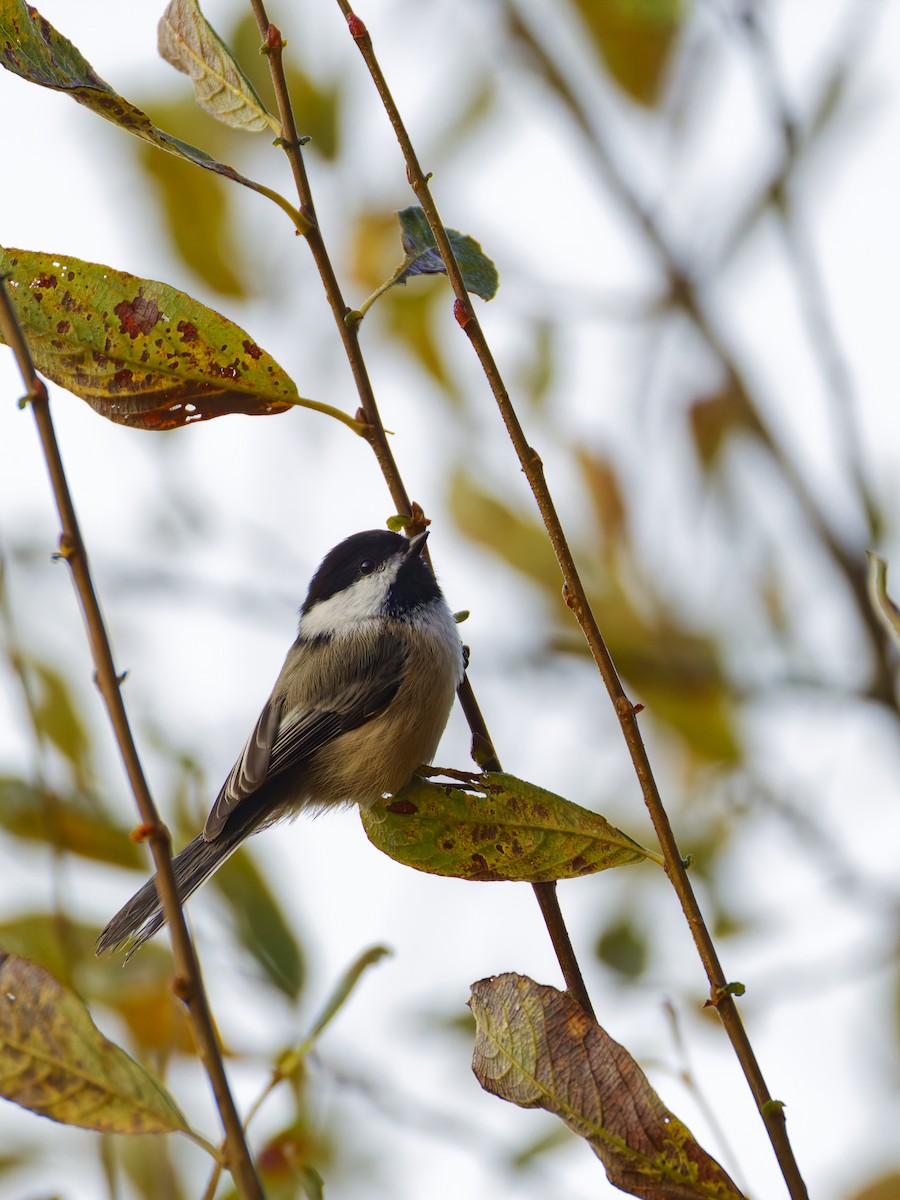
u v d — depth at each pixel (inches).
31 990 151.4
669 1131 160.7
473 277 223.1
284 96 197.9
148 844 138.0
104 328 197.3
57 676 301.4
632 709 166.9
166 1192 234.2
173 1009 264.1
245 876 285.6
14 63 194.1
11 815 285.4
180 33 203.9
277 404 199.6
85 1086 148.3
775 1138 155.2
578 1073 164.6
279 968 276.1
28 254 198.2
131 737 140.1
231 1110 130.5
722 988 160.2
